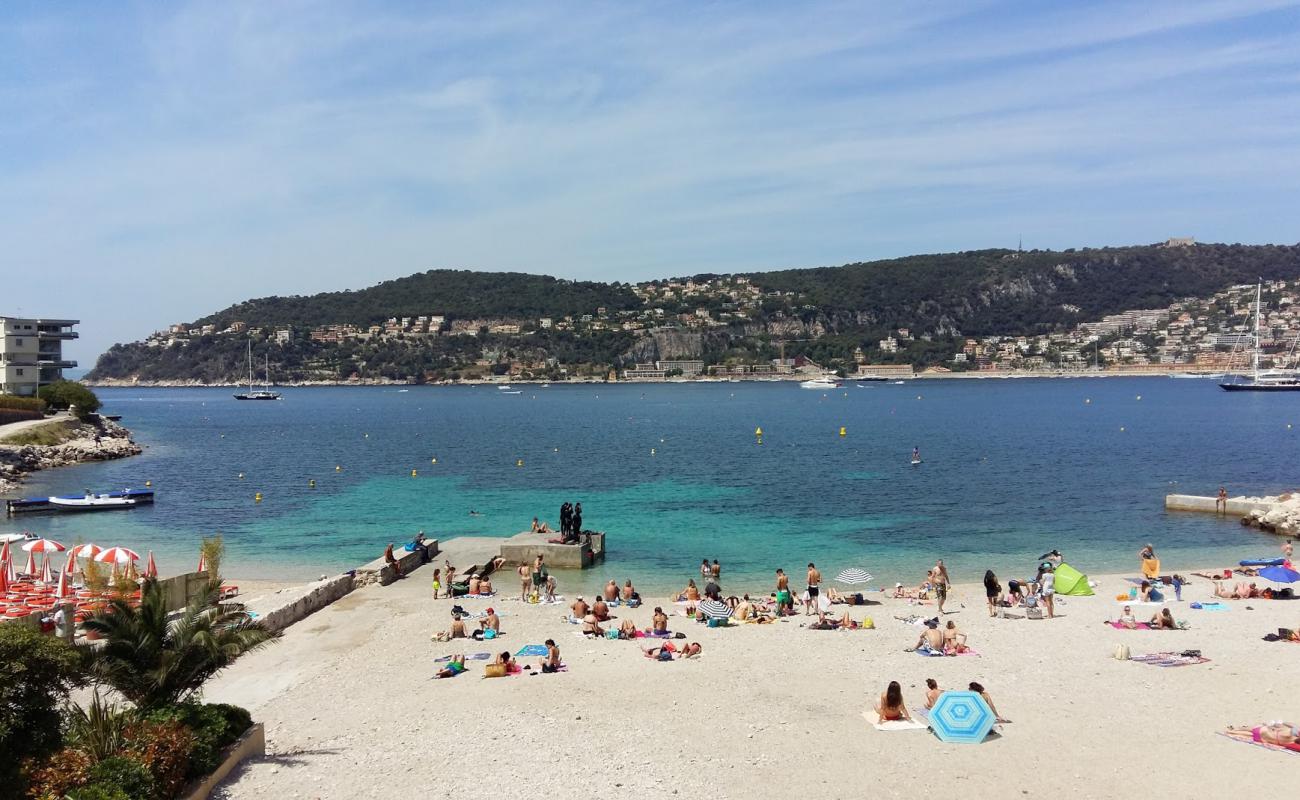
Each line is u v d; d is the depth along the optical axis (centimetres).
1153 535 5294
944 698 2108
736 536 5378
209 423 17612
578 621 3244
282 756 1977
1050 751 1958
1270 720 2105
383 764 1931
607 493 7288
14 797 1397
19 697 1520
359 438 13425
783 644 2927
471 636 3072
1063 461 9244
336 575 4284
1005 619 3209
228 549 5216
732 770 1894
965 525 5694
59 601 3347
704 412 19888
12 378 12925
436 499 7106
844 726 2141
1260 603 3347
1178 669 2516
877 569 4500
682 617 3369
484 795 1772
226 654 1905
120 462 10062
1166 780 1802
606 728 2155
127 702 2194
